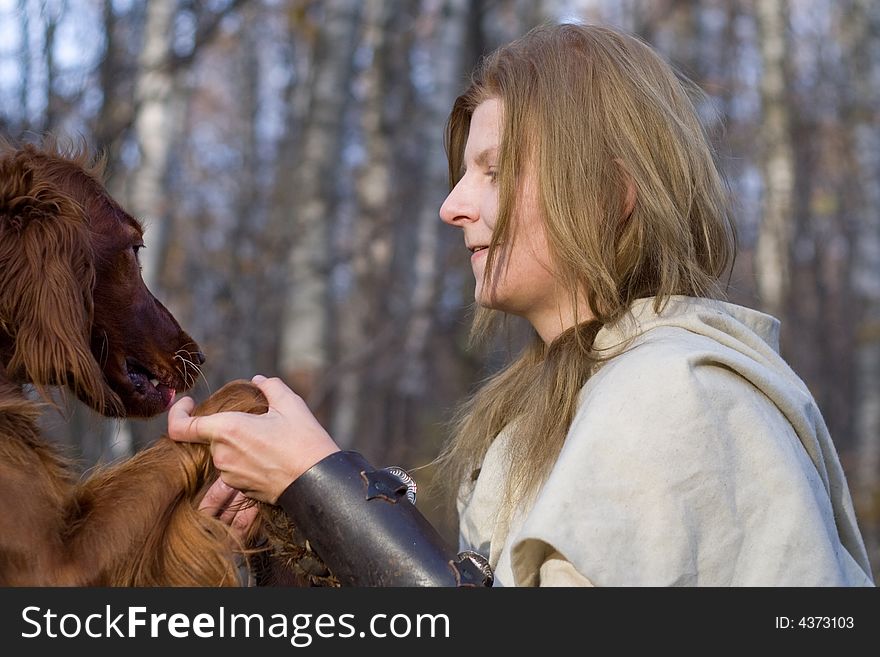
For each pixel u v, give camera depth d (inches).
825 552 97.1
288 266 576.4
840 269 1002.7
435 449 544.7
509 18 790.5
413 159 746.2
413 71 812.6
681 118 117.5
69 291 127.0
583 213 111.1
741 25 994.7
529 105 114.4
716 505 96.8
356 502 104.0
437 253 559.2
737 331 111.8
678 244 112.3
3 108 386.9
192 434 116.0
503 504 113.6
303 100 813.9
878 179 795.4
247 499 124.1
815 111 865.5
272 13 679.1
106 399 132.8
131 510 118.2
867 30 809.5
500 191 114.3
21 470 117.2
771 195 727.1
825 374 964.6
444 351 594.2
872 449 689.0
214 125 1263.5
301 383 509.0
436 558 101.4
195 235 885.2
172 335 153.6
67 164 145.4
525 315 121.6
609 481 97.1
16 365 125.6
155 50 466.9
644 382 100.5
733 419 100.3
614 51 116.6
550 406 111.7
